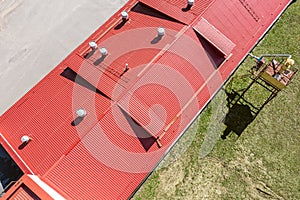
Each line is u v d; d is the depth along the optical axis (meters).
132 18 24.67
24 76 27.52
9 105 26.41
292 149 25.91
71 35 29.28
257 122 26.66
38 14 29.98
